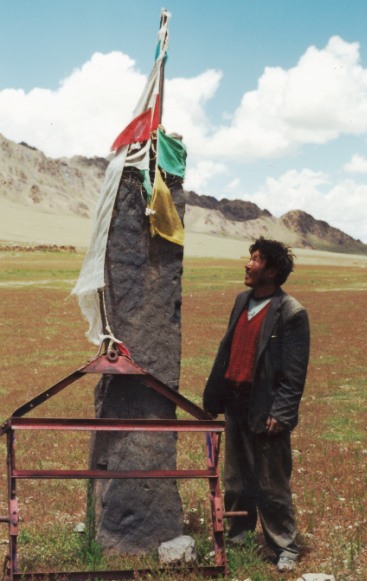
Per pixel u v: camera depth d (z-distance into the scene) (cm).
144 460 573
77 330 2820
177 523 576
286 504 559
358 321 3188
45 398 519
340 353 2172
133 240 584
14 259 9512
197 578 509
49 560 552
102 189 595
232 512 540
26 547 595
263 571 534
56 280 6178
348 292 5506
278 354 546
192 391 1489
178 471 535
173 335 588
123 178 587
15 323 2994
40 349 2259
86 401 1380
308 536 620
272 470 554
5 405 1322
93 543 550
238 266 10194
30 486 794
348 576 532
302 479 824
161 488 575
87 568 527
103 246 580
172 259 591
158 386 544
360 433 1112
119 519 568
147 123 588
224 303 4150
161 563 534
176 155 597
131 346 580
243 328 566
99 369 534
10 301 4028
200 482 806
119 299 582
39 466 873
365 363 1964
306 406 1347
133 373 540
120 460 572
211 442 543
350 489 774
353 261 19088
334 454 955
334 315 3488
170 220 587
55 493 766
